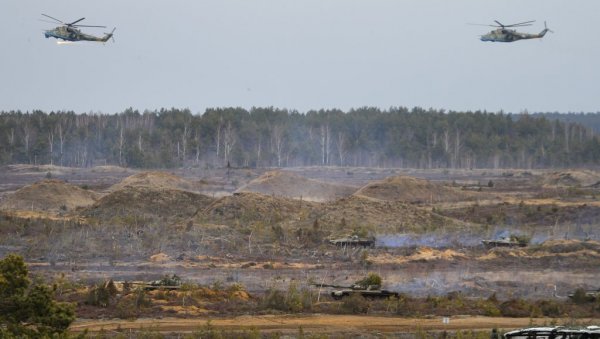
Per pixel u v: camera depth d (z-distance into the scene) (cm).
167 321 10056
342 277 14250
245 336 8944
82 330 9306
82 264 15138
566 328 6028
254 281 13712
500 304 11575
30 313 7488
